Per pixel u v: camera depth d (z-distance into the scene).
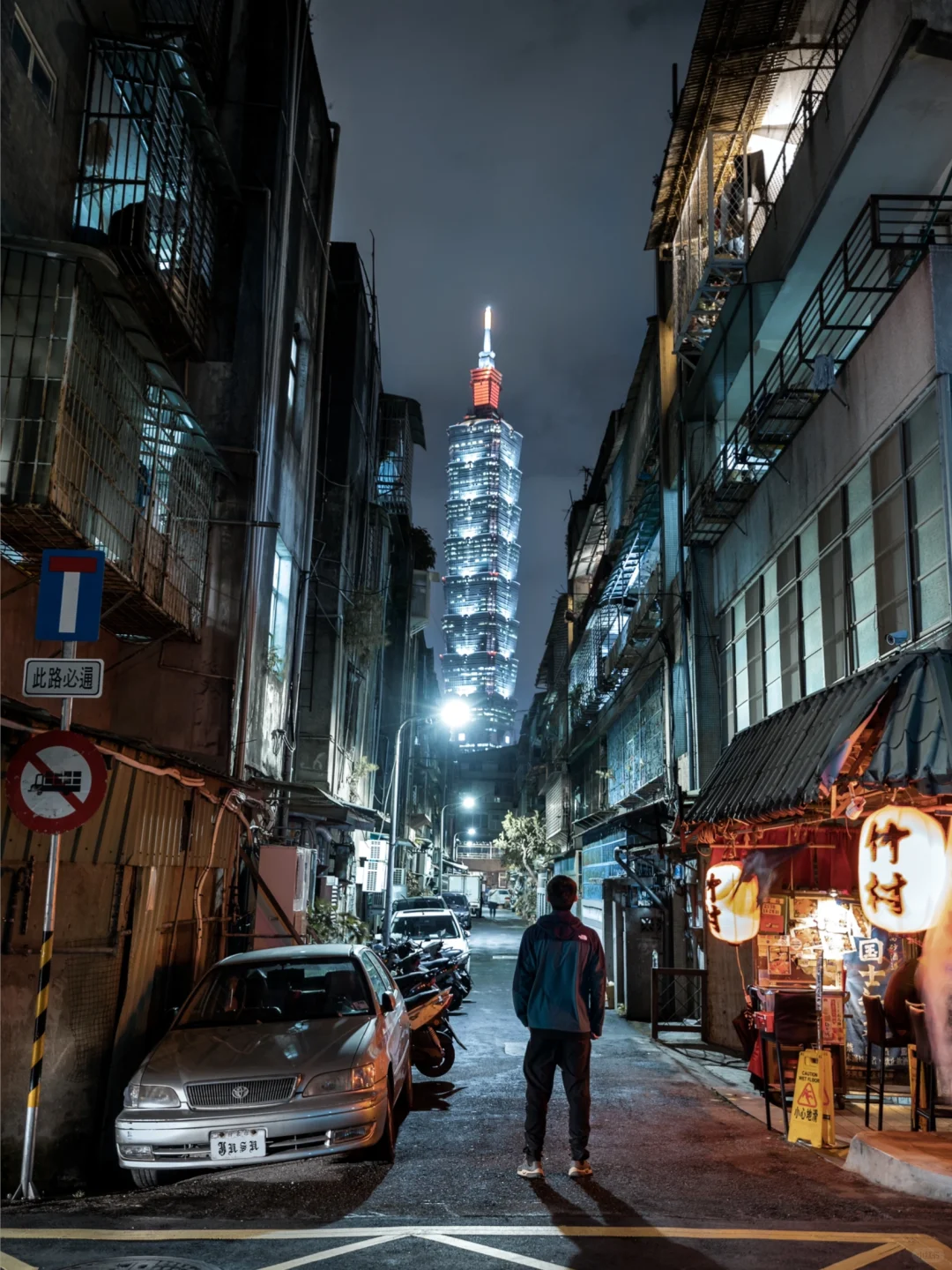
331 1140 6.38
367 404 25.81
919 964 7.32
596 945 6.32
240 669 13.61
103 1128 7.49
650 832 17.55
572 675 39.44
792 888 10.68
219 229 14.69
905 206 12.44
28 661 6.42
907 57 10.40
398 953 16.34
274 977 8.20
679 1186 5.94
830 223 12.90
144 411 10.61
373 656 26.55
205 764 13.21
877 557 9.64
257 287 14.66
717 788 11.98
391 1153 6.83
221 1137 6.28
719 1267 4.26
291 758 17.47
